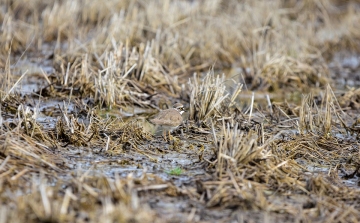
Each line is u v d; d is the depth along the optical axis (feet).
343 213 42.73
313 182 47.01
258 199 43.96
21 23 100.99
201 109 65.36
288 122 67.00
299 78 86.99
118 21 92.58
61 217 37.81
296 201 45.16
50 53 95.40
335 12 129.80
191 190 45.09
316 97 79.05
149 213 39.22
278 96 81.97
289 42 97.45
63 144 55.06
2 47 93.35
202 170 50.31
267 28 103.96
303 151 56.13
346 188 47.67
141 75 77.20
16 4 112.78
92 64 80.69
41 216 37.65
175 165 51.96
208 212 41.96
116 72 73.87
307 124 64.85
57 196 41.39
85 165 50.29
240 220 40.47
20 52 95.40
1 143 49.29
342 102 75.87
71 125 56.54
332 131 64.49
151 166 51.34
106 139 56.59
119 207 38.24
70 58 82.74
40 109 67.97
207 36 98.43
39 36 101.04
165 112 63.16
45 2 115.75
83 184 42.57
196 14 105.40
